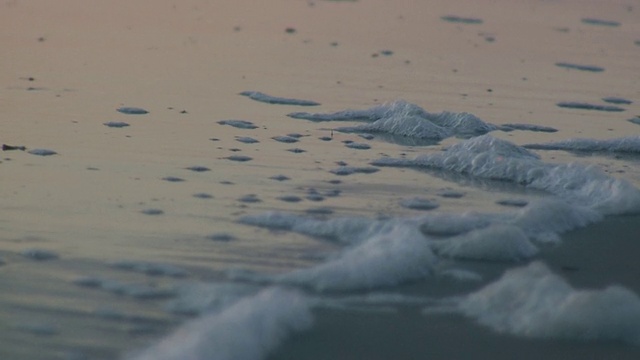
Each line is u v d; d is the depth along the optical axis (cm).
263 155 2497
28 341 1370
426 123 2867
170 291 1571
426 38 4750
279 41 4394
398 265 1711
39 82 3234
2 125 2633
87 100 3017
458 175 2423
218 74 3584
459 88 3603
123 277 1625
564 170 2377
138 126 2730
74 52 3806
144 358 1298
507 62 4259
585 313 1513
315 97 3281
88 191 2095
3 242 1755
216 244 1812
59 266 1659
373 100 3284
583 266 1816
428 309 1580
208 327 1381
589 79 4006
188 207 2025
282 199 2127
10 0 4925
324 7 5528
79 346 1362
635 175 2536
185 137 2636
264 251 1791
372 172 2406
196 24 4688
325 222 1939
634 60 4569
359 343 1438
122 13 4831
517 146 2592
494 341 1477
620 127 3123
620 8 6284
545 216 2033
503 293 1608
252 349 1355
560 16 5816
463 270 1755
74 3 4994
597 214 2114
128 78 3406
